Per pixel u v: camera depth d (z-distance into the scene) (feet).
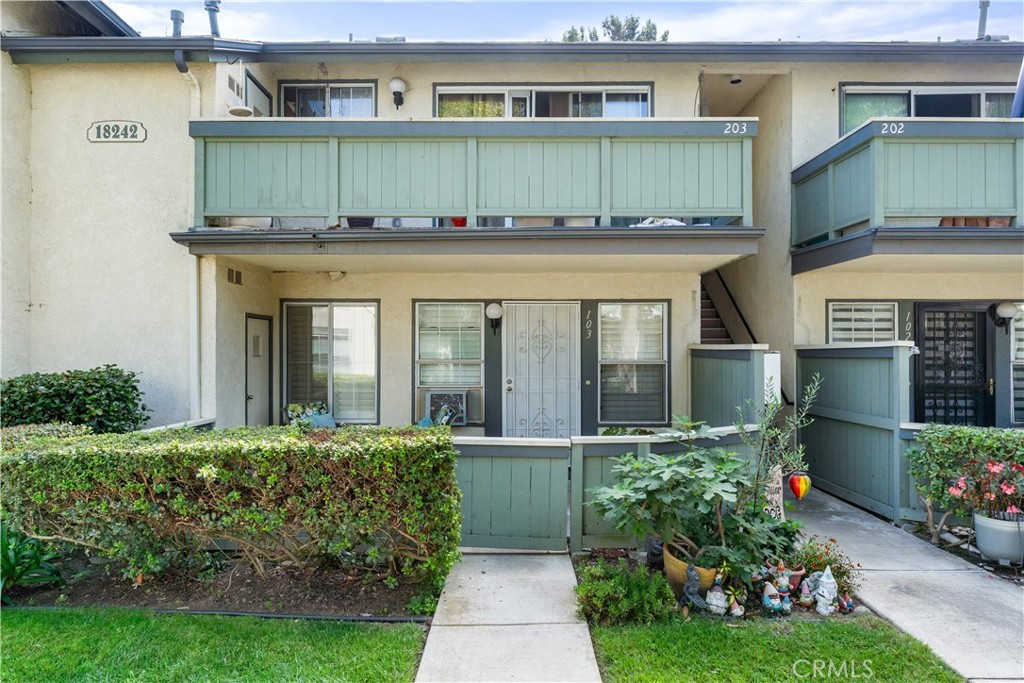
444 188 18.90
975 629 10.87
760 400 17.25
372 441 11.55
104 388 17.83
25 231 20.45
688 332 24.26
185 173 20.44
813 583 11.74
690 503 11.43
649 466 11.99
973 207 18.57
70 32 23.16
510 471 14.65
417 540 11.66
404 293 24.54
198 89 20.27
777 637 10.42
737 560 11.32
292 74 24.30
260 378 23.65
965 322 24.16
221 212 19.08
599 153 18.81
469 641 10.40
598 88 24.18
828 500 20.29
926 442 15.69
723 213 18.71
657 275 24.32
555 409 24.54
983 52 21.88
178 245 20.43
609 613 10.96
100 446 11.68
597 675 9.39
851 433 19.84
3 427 16.26
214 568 12.84
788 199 24.43
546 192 18.88
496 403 24.53
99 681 9.14
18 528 11.84
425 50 21.26
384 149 18.94
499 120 18.72
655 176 18.76
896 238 18.49
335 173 18.86
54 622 10.89
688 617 11.14
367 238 18.78
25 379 17.39
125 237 20.57
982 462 14.29
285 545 12.56
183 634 10.50
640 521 11.76
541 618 11.24
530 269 23.22
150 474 11.35
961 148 18.66
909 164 18.65
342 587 12.55
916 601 12.07
